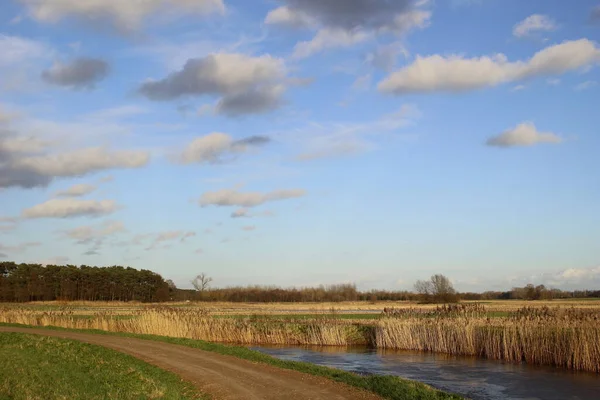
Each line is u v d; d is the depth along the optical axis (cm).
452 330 3578
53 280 11844
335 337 4206
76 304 9938
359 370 2828
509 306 6638
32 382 1880
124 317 4978
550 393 2211
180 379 1984
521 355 3192
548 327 3014
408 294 12212
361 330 4462
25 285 11400
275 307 8762
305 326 4644
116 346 3062
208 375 2067
